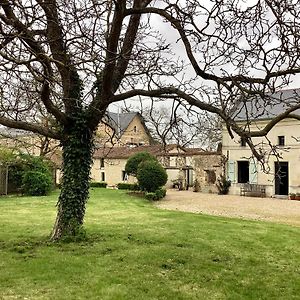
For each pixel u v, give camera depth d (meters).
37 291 5.93
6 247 8.73
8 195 25.08
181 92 7.65
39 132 8.95
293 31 5.89
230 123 6.57
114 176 41.00
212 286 6.46
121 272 6.98
